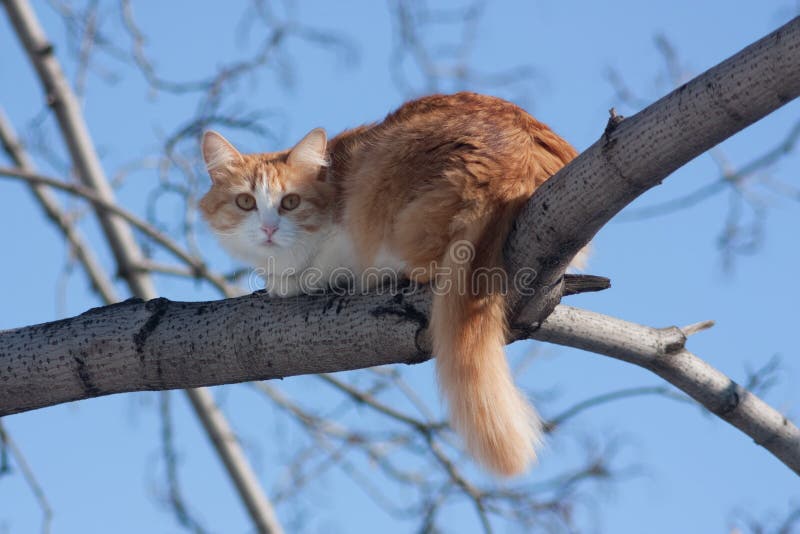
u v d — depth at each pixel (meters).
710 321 7.06
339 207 7.47
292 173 7.68
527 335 6.29
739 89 4.64
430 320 5.93
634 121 4.99
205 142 8.12
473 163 6.18
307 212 7.56
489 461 6.05
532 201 5.59
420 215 6.22
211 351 6.09
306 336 6.00
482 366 6.00
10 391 6.23
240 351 6.07
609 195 5.18
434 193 6.20
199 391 11.93
